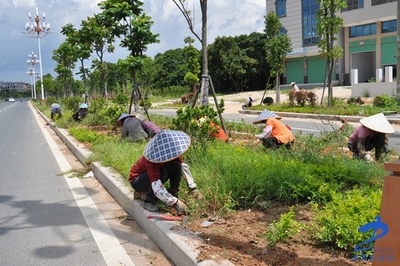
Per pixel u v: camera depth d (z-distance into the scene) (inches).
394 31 1360.7
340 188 191.6
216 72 1823.3
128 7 458.0
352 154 283.4
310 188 183.3
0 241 177.5
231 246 137.8
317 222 151.2
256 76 1782.7
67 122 616.4
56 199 240.1
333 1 696.4
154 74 1854.1
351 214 140.0
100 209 216.2
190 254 130.8
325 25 712.4
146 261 149.1
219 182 188.1
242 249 135.3
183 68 2097.7
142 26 450.6
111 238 173.8
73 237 178.1
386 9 1310.3
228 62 1737.2
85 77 804.0
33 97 3329.2
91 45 738.8
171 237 146.6
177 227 156.4
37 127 760.3
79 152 363.9
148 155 170.1
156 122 571.2
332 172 202.4
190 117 264.8
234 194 181.3
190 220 165.6
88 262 152.1
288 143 280.8
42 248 167.8
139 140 328.8
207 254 128.7
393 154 275.7
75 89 1919.3
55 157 394.0
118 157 280.7
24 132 677.3
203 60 359.6
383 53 1403.8
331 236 132.4
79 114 626.8
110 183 241.1
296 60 1683.1
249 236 146.5
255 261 125.5
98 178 279.4
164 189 169.0
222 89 1900.8
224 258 126.1
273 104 914.1
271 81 1806.1
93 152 329.7
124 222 192.9
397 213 85.8
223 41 1796.3
